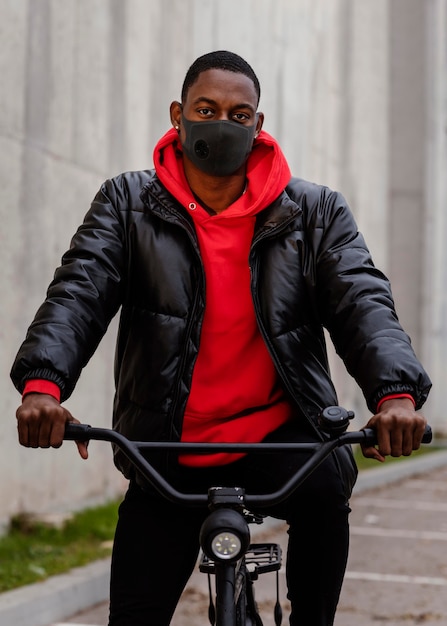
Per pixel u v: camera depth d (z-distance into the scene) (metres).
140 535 3.43
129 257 3.61
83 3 10.51
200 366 3.55
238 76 3.50
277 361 3.49
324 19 20.14
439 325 29.06
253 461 3.56
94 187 10.88
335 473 3.42
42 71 9.73
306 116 18.91
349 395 21.61
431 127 28.33
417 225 27.89
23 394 3.23
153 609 3.38
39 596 6.79
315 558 3.42
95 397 10.99
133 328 3.59
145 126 12.16
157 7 12.37
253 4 15.95
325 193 3.70
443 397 29.22
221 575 3.00
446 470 20.02
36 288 9.68
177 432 3.47
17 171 9.28
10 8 9.09
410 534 11.38
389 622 7.23
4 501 8.95
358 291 3.49
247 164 3.70
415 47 27.81
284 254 3.56
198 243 3.55
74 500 10.41
